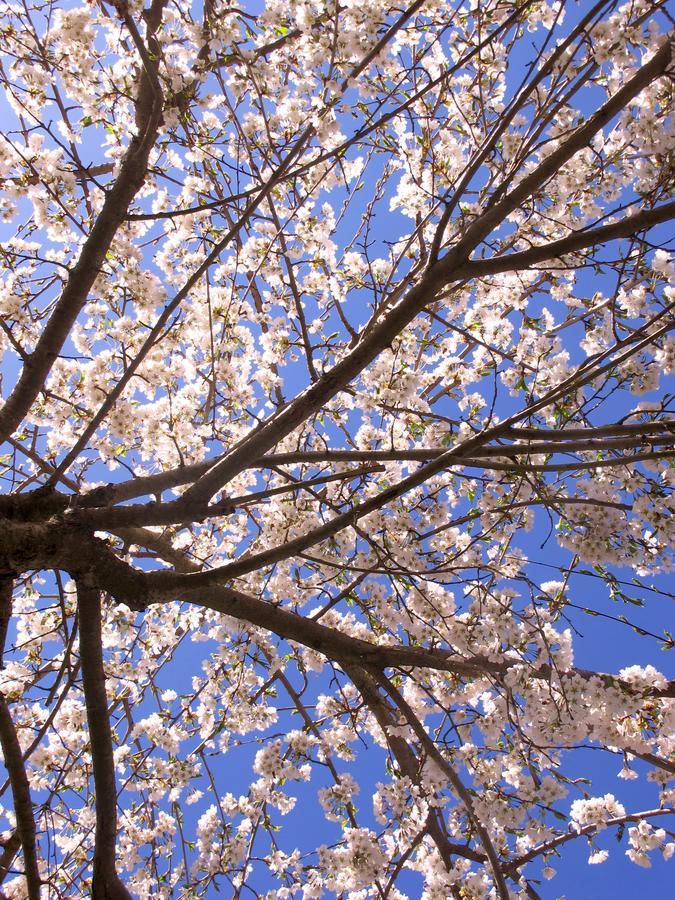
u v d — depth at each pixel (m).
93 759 3.54
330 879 4.94
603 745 4.04
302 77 4.45
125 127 4.20
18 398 3.59
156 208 5.00
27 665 5.04
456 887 4.61
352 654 4.16
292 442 4.90
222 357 5.03
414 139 4.48
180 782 5.18
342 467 4.71
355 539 4.38
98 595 3.38
